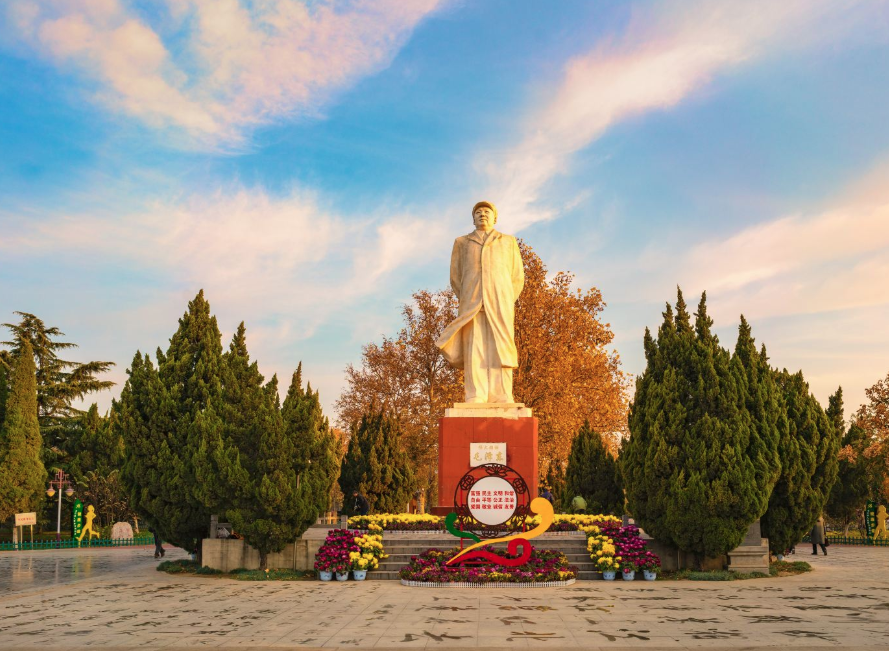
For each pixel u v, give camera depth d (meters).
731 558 23.31
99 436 48.72
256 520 23.28
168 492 25.25
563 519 26.95
